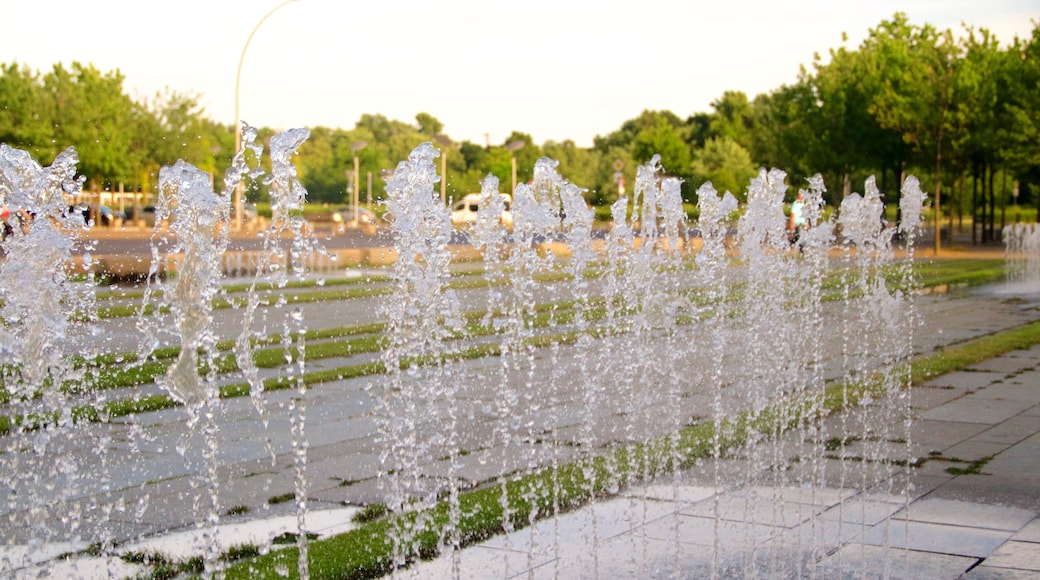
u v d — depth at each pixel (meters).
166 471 6.46
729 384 9.90
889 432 7.93
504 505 5.89
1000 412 8.73
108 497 5.88
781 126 41.88
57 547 5.03
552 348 11.93
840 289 20.72
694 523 5.62
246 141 5.13
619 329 13.45
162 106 42.00
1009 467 6.91
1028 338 13.43
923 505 6.02
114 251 23.72
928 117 33.47
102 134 38.81
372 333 12.98
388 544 5.19
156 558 4.92
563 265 23.75
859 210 13.60
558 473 6.63
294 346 11.77
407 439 7.49
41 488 5.98
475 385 9.70
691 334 13.25
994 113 34.06
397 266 8.52
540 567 4.89
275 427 7.81
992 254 34.53
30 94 37.91
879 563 5.04
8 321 4.97
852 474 6.70
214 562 4.88
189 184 4.97
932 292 20.44
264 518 5.62
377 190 65.44
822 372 10.70
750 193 10.88
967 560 5.10
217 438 7.38
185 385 5.05
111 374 9.38
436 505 5.89
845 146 37.66
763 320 11.24
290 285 18.89
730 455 7.16
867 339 13.36
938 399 9.30
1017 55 34.25
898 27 39.47
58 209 5.09
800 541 5.34
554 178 8.01
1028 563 5.07
